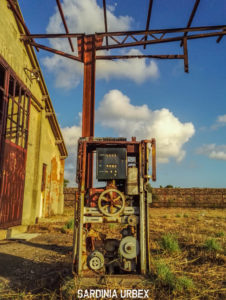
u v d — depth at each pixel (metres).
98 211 4.76
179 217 17.00
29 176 12.80
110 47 10.11
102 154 4.91
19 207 10.99
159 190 31.25
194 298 3.95
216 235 9.12
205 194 30.86
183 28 9.99
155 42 10.18
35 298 4.12
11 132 10.10
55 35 10.38
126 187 4.84
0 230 8.82
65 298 4.00
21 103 11.70
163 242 7.00
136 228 5.10
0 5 9.09
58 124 17.25
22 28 10.77
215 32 10.02
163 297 3.94
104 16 9.71
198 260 6.05
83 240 4.77
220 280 4.78
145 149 4.98
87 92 9.53
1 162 9.16
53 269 5.51
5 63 9.43
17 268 5.46
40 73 13.20
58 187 19.45
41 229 11.33
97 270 4.59
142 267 4.57
